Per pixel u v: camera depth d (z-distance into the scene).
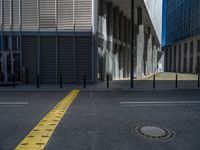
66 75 18.36
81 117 7.22
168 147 4.72
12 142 4.97
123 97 11.56
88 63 18.22
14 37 18.36
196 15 44.12
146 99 10.95
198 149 4.62
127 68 29.95
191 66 50.28
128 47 30.56
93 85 16.80
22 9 18.25
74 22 18.05
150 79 24.08
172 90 14.70
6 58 18.38
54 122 6.61
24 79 18.17
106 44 20.98
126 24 29.55
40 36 18.22
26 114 7.66
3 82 18.41
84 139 5.17
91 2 17.84
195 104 9.69
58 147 4.68
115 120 6.88
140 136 5.41
